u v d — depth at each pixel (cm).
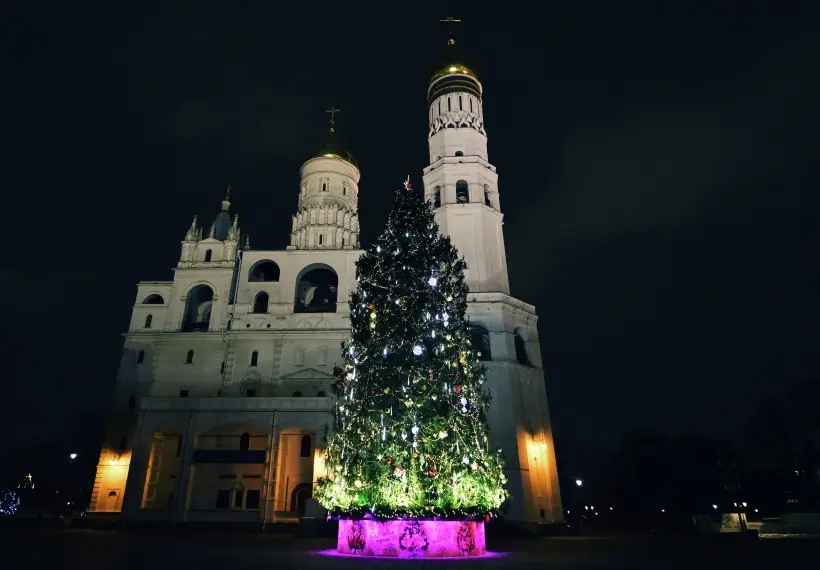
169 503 4566
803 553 2214
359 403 2167
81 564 1720
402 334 2180
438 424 2045
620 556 2066
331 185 7406
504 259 5478
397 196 2552
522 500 4200
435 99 6406
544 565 1700
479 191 5659
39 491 6625
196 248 5800
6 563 1736
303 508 4522
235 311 5450
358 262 2488
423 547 1947
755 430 6159
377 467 2027
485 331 5006
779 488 5747
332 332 5259
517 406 4600
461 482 2012
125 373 5191
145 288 5641
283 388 5050
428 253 2389
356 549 2055
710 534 3206
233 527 3972
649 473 5303
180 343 5291
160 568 1603
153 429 4331
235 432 4631
